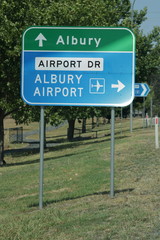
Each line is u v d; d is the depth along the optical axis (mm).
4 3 21672
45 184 12508
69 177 13477
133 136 26875
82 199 9344
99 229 6434
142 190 9438
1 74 22328
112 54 8773
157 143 17906
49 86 8812
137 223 6539
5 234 6574
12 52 21453
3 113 26047
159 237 5812
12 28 21562
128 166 13664
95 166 15102
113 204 8242
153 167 12789
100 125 73750
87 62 8789
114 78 8781
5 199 11305
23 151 36719
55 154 27781
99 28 8742
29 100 8820
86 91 8812
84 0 26078
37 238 6332
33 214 8172
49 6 24094
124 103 8797
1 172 19484
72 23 24609
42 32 8773
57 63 8789
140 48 37281
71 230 6555
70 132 42719
